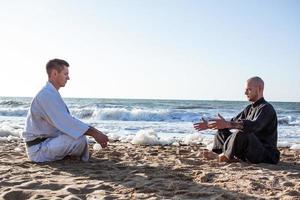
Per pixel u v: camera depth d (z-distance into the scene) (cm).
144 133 888
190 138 969
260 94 545
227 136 578
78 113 2317
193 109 3503
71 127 510
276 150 553
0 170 468
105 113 2272
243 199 346
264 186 398
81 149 531
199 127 520
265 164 538
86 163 524
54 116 507
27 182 399
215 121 515
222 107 3969
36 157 523
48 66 517
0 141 884
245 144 531
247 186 395
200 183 408
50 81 520
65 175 443
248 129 518
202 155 606
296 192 371
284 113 3155
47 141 525
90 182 404
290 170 500
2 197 346
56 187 386
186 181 418
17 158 568
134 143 855
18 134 1020
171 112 2219
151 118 2216
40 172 458
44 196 345
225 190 378
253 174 457
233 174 455
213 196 354
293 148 826
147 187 383
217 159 565
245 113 564
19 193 359
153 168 493
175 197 349
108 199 339
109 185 390
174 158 586
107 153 628
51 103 506
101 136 515
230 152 537
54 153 520
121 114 2245
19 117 2381
